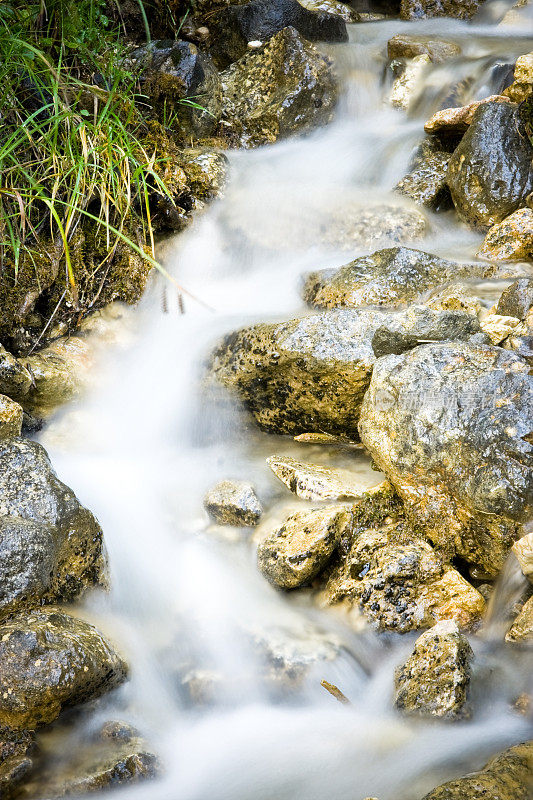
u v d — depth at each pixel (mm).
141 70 5988
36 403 4355
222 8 7715
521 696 2973
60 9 5285
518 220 5211
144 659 3326
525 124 5570
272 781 2734
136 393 4738
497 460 3311
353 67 7480
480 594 3447
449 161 5859
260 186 6016
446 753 2754
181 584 3688
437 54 7605
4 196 4660
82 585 3438
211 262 5520
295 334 4188
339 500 3836
